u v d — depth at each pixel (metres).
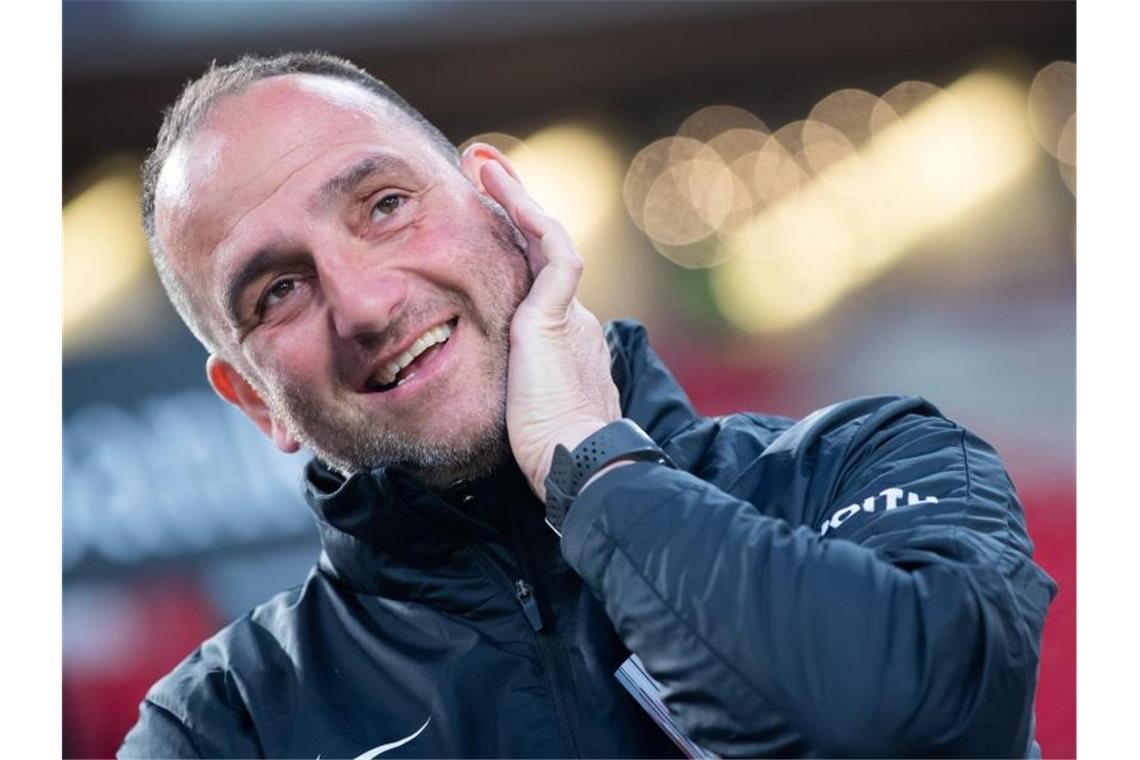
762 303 9.05
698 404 8.77
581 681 2.40
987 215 9.09
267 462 8.12
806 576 1.93
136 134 8.45
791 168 9.23
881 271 9.02
